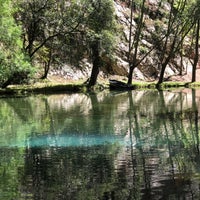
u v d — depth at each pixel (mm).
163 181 11742
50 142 17922
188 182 11570
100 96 40781
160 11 70812
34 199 10555
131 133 19984
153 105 32469
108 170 13125
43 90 44438
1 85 42688
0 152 16047
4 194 10969
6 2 37500
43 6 44844
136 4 61656
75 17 46188
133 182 11727
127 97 39719
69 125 22641
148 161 14219
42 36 47688
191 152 15539
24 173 12969
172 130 20703
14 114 27516
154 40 66500
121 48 62156
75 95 41750
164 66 55344
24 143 17781
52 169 13375
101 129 21219
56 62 52656
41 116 26469
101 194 10812
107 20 47688
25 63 38656
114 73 59750
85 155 15305
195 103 33625
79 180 12070
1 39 37219
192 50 70688
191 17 55469
